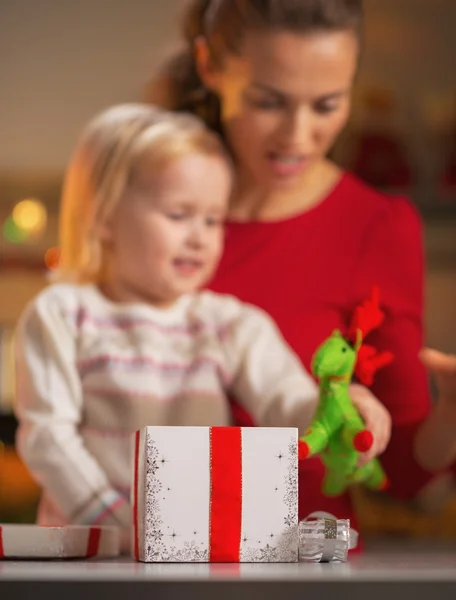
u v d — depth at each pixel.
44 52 1.84
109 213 1.33
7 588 0.57
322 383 0.92
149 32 1.69
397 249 1.45
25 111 1.85
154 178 1.31
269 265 1.41
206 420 1.23
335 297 1.42
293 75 1.35
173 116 1.38
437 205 1.73
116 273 1.32
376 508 1.76
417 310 1.44
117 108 1.41
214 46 1.39
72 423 1.19
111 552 0.88
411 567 0.70
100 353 1.22
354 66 1.38
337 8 1.35
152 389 1.22
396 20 1.81
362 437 0.86
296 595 0.58
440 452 1.24
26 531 0.81
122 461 1.19
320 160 1.44
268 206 1.42
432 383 1.51
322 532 0.77
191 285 1.32
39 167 1.86
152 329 1.26
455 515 1.75
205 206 1.33
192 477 0.75
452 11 1.82
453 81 1.80
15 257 1.86
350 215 1.45
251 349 1.27
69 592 0.58
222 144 1.38
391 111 1.73
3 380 1.84
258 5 1.34
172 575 0.59
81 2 1.83
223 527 0.75
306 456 0.80
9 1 1.83
